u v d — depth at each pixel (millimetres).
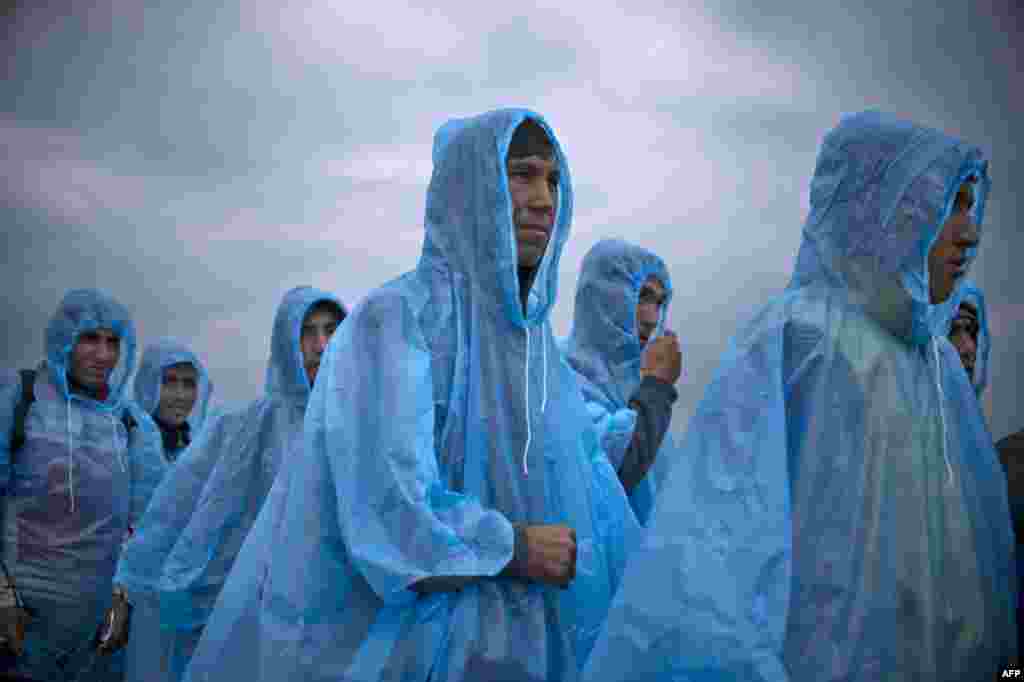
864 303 1574
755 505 1429
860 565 1433
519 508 1573
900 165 1580
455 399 1586
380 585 1426
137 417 3732
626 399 2814
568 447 1684
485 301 1634
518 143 1701
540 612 1491
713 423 1503
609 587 1713
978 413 1722
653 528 1464
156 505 2986
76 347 3490
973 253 1687
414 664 1433
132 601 2955
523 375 1634
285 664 1437
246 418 2986
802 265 1667
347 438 1497
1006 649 1568
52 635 3254
